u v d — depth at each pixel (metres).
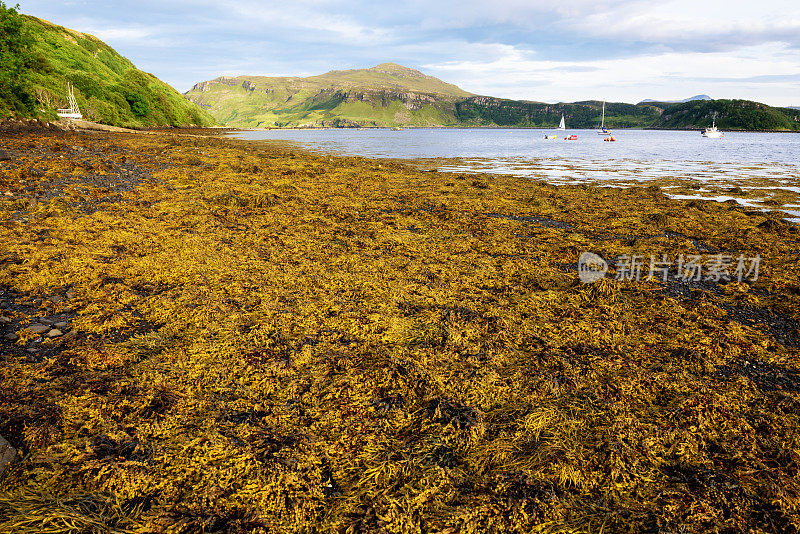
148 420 4.29
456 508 3.45
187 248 9.91
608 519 3.38
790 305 7.88
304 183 20.73
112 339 5.93
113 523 3.22
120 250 9.51
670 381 5.25
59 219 11.31
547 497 3.55
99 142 31.22
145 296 7.36
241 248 10.24
